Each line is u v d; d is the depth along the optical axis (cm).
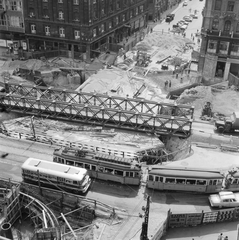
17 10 8912
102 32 9319
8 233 3422
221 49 7769
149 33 11719
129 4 10725
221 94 7212
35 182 4175
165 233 3669
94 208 3819
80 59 8888
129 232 3559
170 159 5153
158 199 4047
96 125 5831
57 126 5738
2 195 4022
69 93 6569
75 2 8281
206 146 5206
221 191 4078
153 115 5497
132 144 5178
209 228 3738
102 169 4228
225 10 7312
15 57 8981
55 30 8838
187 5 17275
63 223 3759
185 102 6856
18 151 4947
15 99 6281
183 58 9325
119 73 7850
